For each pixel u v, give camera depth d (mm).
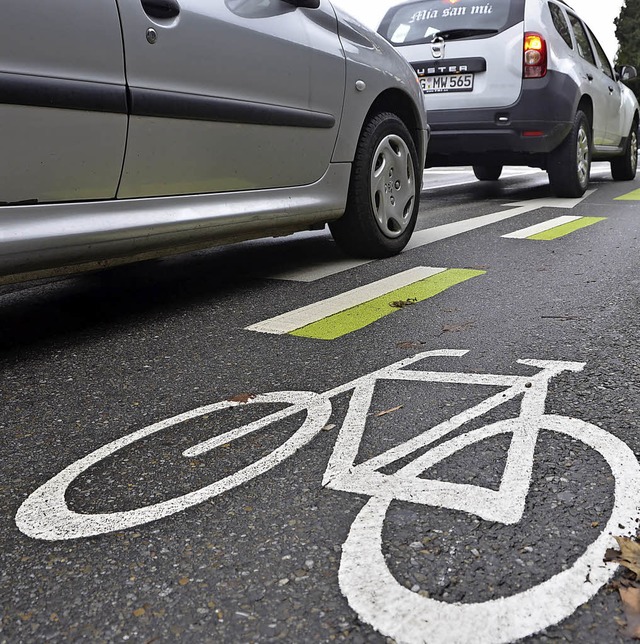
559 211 6590
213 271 4305
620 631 1188
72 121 2617
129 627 1251
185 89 3014
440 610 1252
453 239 5172
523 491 1618
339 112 3939
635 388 2189
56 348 2877
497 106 7016
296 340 2863
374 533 1487
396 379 2369
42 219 2629
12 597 1341
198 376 2496
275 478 1739
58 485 1760
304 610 1270
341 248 4512
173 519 1583
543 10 7082
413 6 7555
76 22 2580
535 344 2678
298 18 3711
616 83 9422
